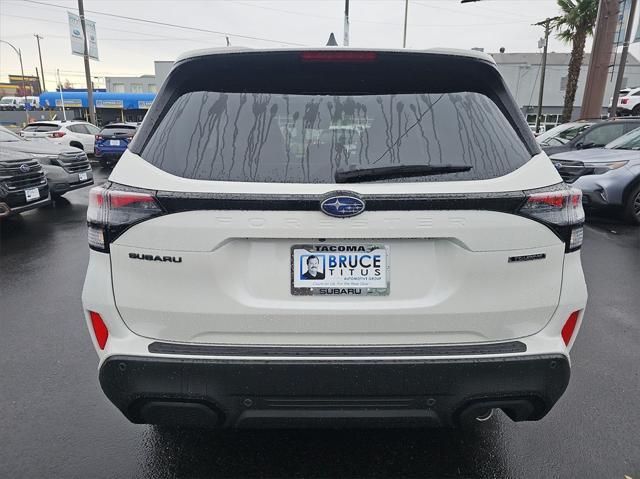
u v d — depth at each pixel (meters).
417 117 1.84
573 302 1.81
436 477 2.15
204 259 1.67
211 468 2.19
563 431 2.46
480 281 1.71
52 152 8.63
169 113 1.86
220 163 1.72
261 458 2.25
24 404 2.68
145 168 1.72
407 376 1.71
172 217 1.66
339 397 1.73
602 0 16.31
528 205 1.69
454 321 1.73
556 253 1.77
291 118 1.83
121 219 1.69
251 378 1.71
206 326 1.72
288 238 1.66
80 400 2.72
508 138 1.82
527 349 1.76
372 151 1.76
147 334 1.75
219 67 1.93
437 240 1.70
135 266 1.71
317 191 1.65
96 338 1.83
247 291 1.72
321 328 1.73
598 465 2.22
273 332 1.73
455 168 1.71
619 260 5.57
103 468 2.19
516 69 43.19
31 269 5.19
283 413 1.76
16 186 6.64
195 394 1.73
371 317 1.71
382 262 1.71
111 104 43.97
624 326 3.75
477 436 2.42
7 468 2.18
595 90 16.91
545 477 2.15
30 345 3.41
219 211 1.65
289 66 1.93
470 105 1.89
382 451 2.30
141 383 1.73
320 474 2.15
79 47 20.91
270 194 1.64
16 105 59.00
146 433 2.43
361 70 1.94
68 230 7.10
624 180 7.17
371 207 1.64
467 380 1.73
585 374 3.03
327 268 1.71
